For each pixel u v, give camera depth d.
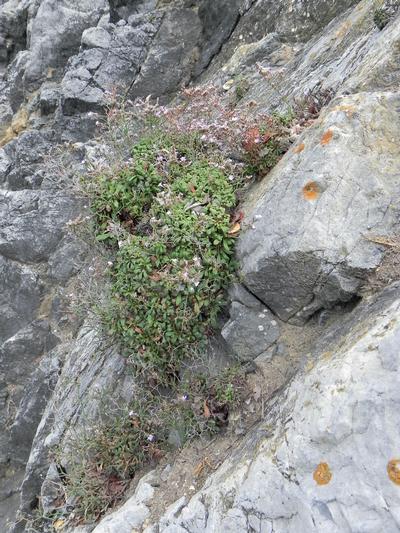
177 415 0.81
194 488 0.72
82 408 1.05
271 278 0.75
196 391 0.79
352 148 0.74
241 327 0.79
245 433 0.72
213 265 0.79
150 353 0.83
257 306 0.79
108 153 1.06
